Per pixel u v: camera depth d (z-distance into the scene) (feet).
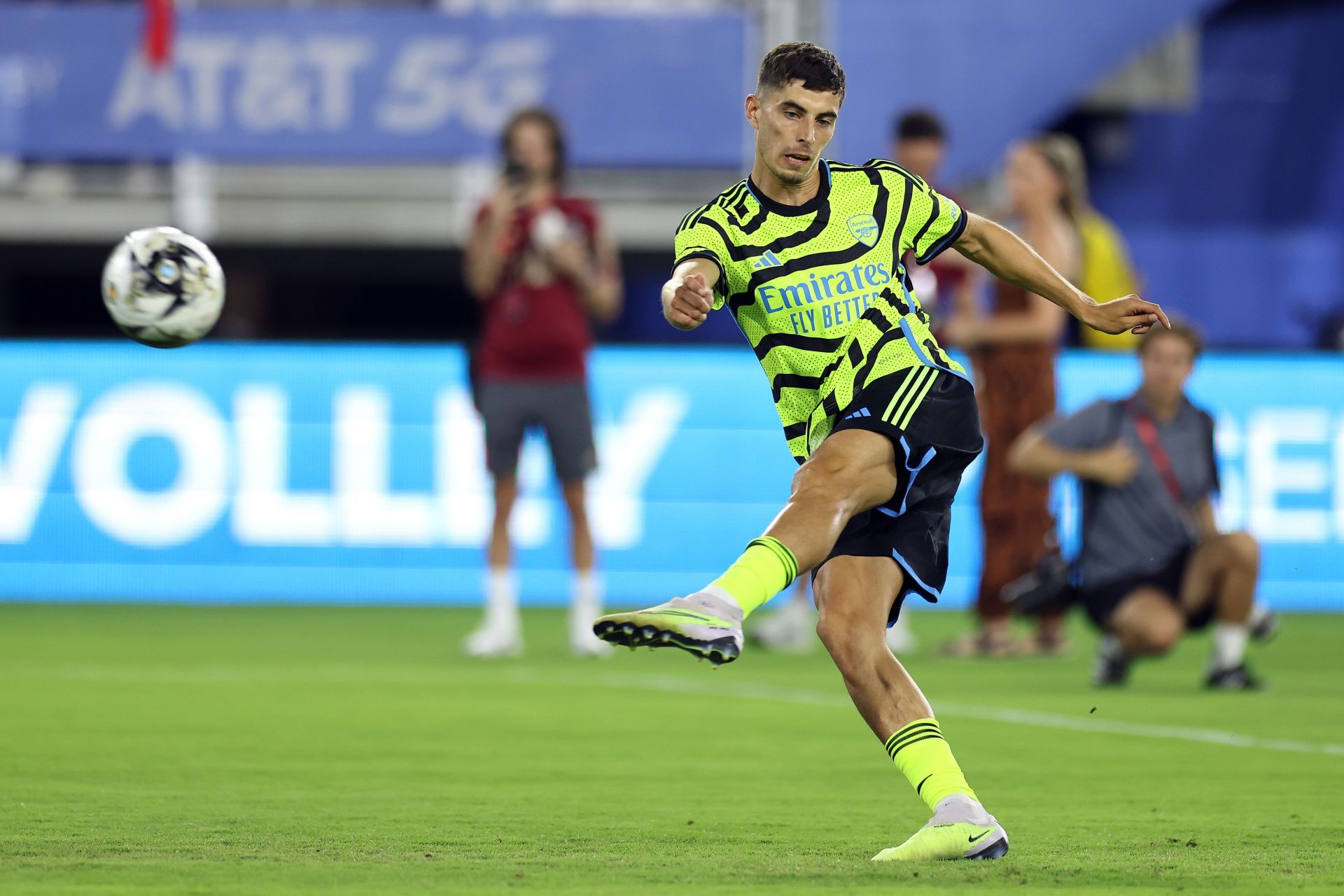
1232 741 71.56
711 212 46.88
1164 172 191.01
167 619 129.70
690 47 166.09
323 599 143.02
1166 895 40.83
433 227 175.01
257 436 143.02
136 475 143.13
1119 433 92.73
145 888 40.91
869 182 47.75
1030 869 44.06
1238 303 191.72
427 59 165.58
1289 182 192.03
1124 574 92.12
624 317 192.13
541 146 107.34
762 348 47.39
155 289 51.93
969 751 68.54
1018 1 174.81
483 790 58.18
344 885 41.45
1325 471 143.23
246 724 74.64
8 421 142.82
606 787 59.06
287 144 165.78
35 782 58.85
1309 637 125.59
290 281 203.51
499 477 107.55
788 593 119.44
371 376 143.02
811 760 65.67
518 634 119.75
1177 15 176.76
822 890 41.04
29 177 171.73
